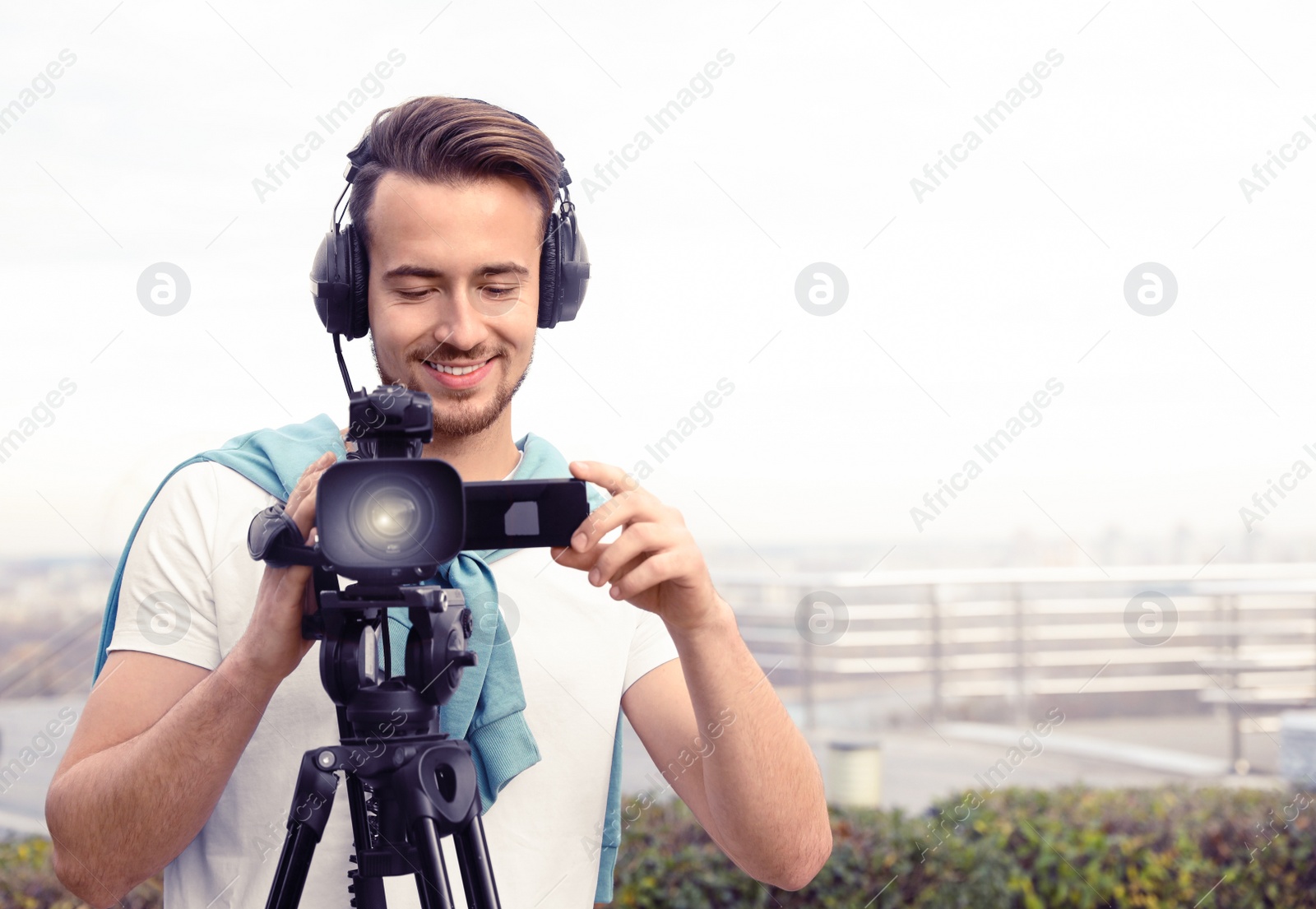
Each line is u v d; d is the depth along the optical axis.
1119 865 3.70
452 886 1.33
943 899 3.54
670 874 3.42
